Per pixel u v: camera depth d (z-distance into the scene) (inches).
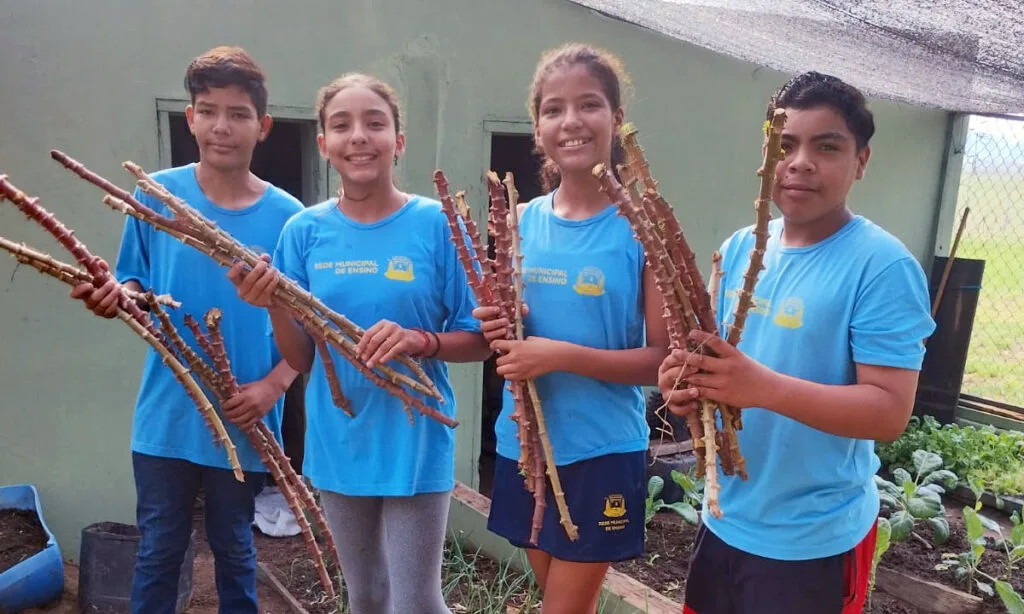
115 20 141.9
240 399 94.5
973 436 225.0
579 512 84.7
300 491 101.2
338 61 159.5
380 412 88.7
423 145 171.2
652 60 197.5
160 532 100.3
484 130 177.3
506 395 92.3
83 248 77.3
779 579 75.7
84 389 151.9
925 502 157.1
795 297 74.9
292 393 218.4
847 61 163.6
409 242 88.5
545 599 88.1
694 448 71.2
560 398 85.1
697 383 66.7
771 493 76.3
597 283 82.8
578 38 185.2
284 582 143.5
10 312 144.1
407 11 164.1
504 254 82.4
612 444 84.7
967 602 139.8
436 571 91.5
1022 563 157.1
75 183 143.9
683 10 151.3
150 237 100.2
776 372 73.0
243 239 99.3
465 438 188.1
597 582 87.4
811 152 71.0
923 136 252.4
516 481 90.2
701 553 84.4
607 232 83.7
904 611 143.2
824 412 66.4
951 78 162.7
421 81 168.2
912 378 69.2
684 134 207.0
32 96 138.9
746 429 78.2
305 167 165.5
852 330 71.4
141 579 100.7
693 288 69.0
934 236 263.4
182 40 147.2
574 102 81.5
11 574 126.7
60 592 134.8
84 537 130.3
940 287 246.5
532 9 177.5
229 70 93.8
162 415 99.2
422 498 89.5
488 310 82.0
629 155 69.1
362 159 85.1
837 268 73.0
